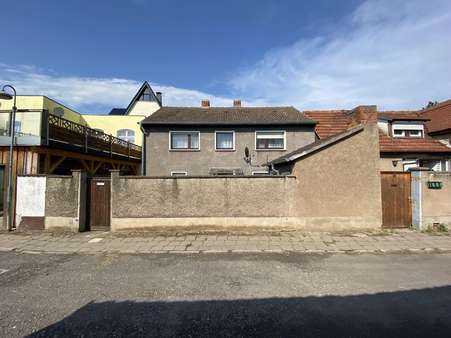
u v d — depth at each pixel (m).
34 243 8.61
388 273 6.05
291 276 5.91
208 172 18.16
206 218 9.71
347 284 5.46
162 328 3.95
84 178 10.13
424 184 9.77
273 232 9.60
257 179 9.73
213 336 3.75
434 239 8.75
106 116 28.70
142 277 5.91
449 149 15.11
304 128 18.19
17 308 4.55
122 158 20.44
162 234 9.49
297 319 4.16
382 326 3.95
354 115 16.77
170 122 17.80
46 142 11.33
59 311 4.45
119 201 9.78
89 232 9.91
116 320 4.17
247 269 6.36
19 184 10.06
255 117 18.88
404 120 16.61
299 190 9.72
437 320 4.11
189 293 5.09
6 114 11.23
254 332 3.83
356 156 9.89
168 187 9.74
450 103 18.52
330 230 9.73
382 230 9.76
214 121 17.92
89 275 6.04
